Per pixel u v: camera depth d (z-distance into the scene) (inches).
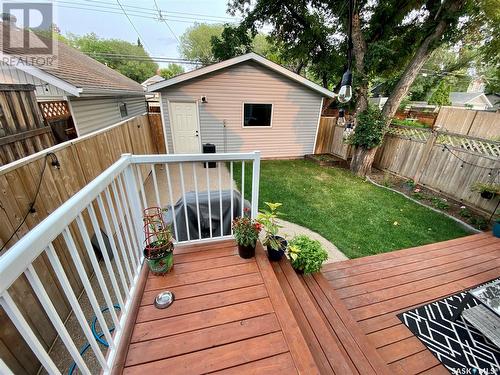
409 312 81.7
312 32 354.6
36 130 99.8
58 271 32.4
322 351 59.9
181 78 239.3
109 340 45.2
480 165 167.2
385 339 72.2
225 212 106.5
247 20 411.2
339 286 92.3
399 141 235.5
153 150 275.4
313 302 80.6
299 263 88.4
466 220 157.8
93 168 113.0
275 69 257.6
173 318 56.7
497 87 513.0
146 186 204.7
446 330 75.7
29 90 97.7
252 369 46.9
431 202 184.7
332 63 374.3
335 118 316.8
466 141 179.6
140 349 49.4
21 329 25.7
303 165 284.5
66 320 76.8
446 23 183.2
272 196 188.9
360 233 141.3
